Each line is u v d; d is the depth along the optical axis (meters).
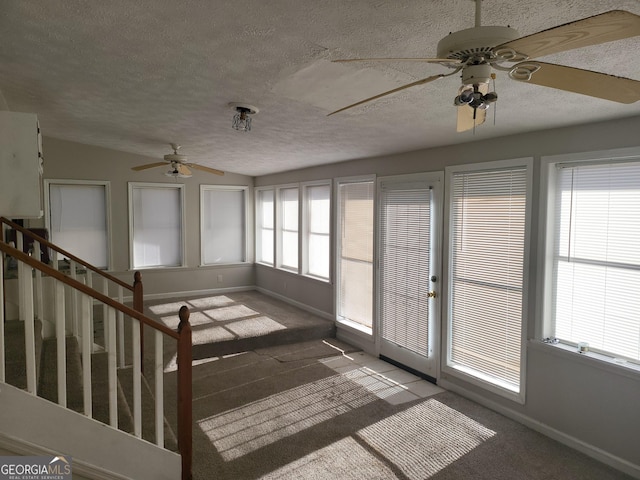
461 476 2.82
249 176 8.05
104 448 2.21
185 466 2.48
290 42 2.26
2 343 2.00
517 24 1.80
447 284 4.10
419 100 2.89
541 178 3.26
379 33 2.03
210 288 7.77
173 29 2.26
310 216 6.49
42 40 2.54
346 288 5.65
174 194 7.41
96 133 5.48
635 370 2.75
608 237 2.95
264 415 3.65
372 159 5.06
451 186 4.03
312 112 3.52
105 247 6.86
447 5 1.72
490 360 3.74
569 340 3.21
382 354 4.99
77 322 3.55
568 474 2.83
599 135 2.91
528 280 3.37
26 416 2.04
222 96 3.36
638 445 2.76
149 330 5.35
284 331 5.45
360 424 3.50
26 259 2.00
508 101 2.66
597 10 1.65
